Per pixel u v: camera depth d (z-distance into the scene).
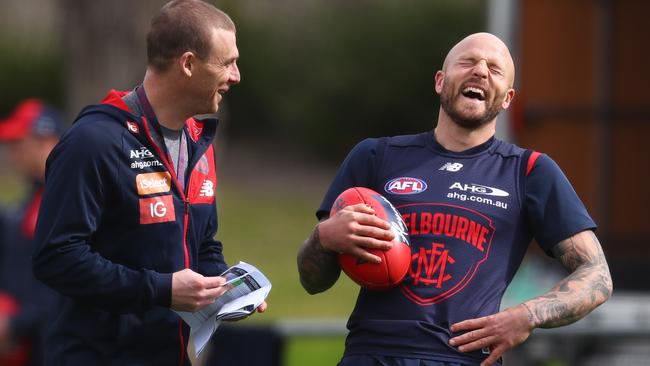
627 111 26.64
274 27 63.75
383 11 60.38
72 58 29.08
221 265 13.49
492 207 12.12
